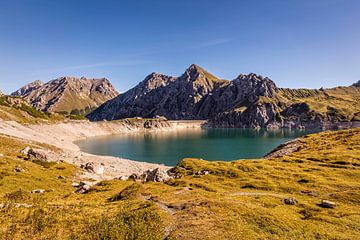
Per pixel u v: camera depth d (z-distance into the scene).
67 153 150.50
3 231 26.92
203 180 67.94
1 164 80.69
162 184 65.50
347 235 30.94
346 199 49.03
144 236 25.66
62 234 27.48
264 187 59.16
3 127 190.62
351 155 86.38
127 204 41.91
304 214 39.75
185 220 32.44
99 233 26.17
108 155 185.38
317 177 65.62
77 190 68.12
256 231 29.78
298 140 138.88
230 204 38.91
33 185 68.12
